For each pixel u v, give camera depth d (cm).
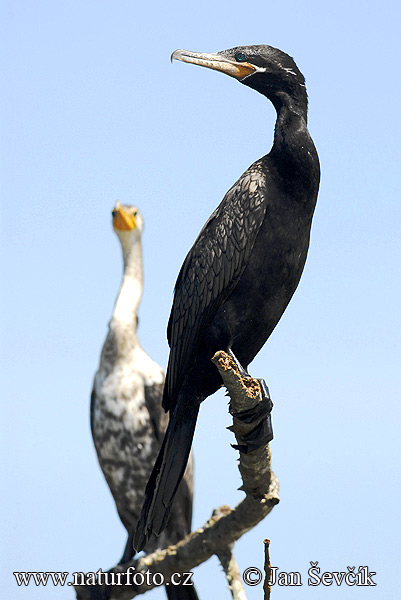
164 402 1191
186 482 1504
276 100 1142
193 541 1155
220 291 1102
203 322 1120
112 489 1557
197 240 1145
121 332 1527
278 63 1136
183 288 1145
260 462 1003
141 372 1523
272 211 1081
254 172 1110
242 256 1088
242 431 977
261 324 1112
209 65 1153
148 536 1112
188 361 1138
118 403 1512
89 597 1196
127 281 1596
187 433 1145
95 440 1553
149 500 1127
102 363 1530
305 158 1087
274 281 1091
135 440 1517
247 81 1150
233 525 1099
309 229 1108
